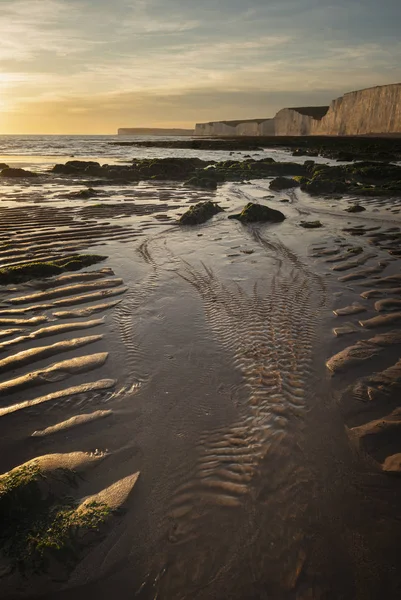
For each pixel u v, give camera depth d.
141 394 3.51
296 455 2.86
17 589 2.05
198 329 4.65
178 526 2.35
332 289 5.86
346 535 2.30
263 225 10.29
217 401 3.43
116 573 2.12
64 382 3.64
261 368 3.89
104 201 13.56
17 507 2.39
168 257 7.38
